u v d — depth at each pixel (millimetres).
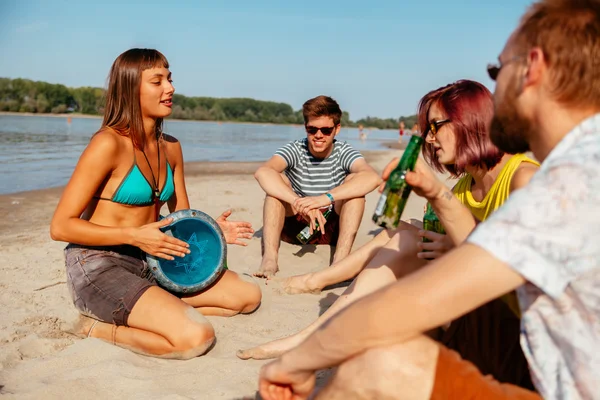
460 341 1800
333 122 4660
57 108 85938
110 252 3234
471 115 2477
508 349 1759
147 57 3219
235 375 2736
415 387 1479
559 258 1229
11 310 3566
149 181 3352
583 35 1291
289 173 5012
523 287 1381
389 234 3688
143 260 3357
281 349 2875
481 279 1263
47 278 4219
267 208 4605
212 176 11648
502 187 2445
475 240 1280
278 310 3662
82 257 3203
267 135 44375
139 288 3076
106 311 3080
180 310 3018
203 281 3398
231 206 7469
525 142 1485
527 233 1235
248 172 12812
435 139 2605
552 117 1359
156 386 2611
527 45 1359
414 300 1324
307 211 4438
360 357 1497
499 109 1445
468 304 1297
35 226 6176
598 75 1291
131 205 3305
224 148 24297
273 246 4543
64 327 3334
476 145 2490
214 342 3131
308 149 4922
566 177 1236
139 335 2998
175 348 2932
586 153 1258
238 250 5137
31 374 2717
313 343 1535
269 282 4164
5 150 16969
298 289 3977
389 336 1393
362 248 3859
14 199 8008
